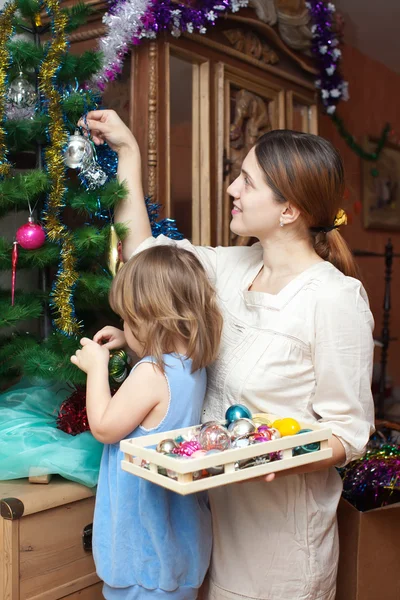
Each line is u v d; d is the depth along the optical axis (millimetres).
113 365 1318
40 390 1565
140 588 1170
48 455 1281
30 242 1327
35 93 1415
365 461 1603
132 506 1168
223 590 1255
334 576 1277
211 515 1285
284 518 1210
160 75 1796
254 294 1234
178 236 1632
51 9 1387
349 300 1157
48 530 1251
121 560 1165
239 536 1235
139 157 1456
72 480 1310
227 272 1358
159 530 1162
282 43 2275
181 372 1149
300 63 2373
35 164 1504
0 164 1355
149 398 1120
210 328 1184
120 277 1180
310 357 1195
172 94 1887
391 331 4496
